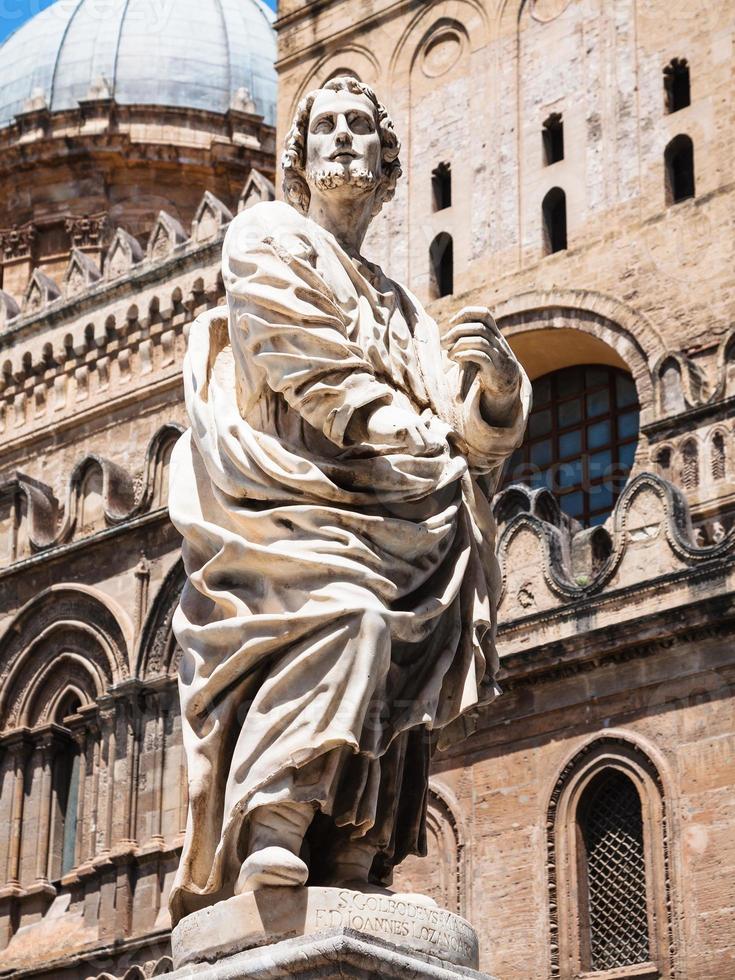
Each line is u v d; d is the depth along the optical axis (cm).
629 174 3372
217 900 581
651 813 2541
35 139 5494
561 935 2581
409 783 605
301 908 550
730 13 3350
